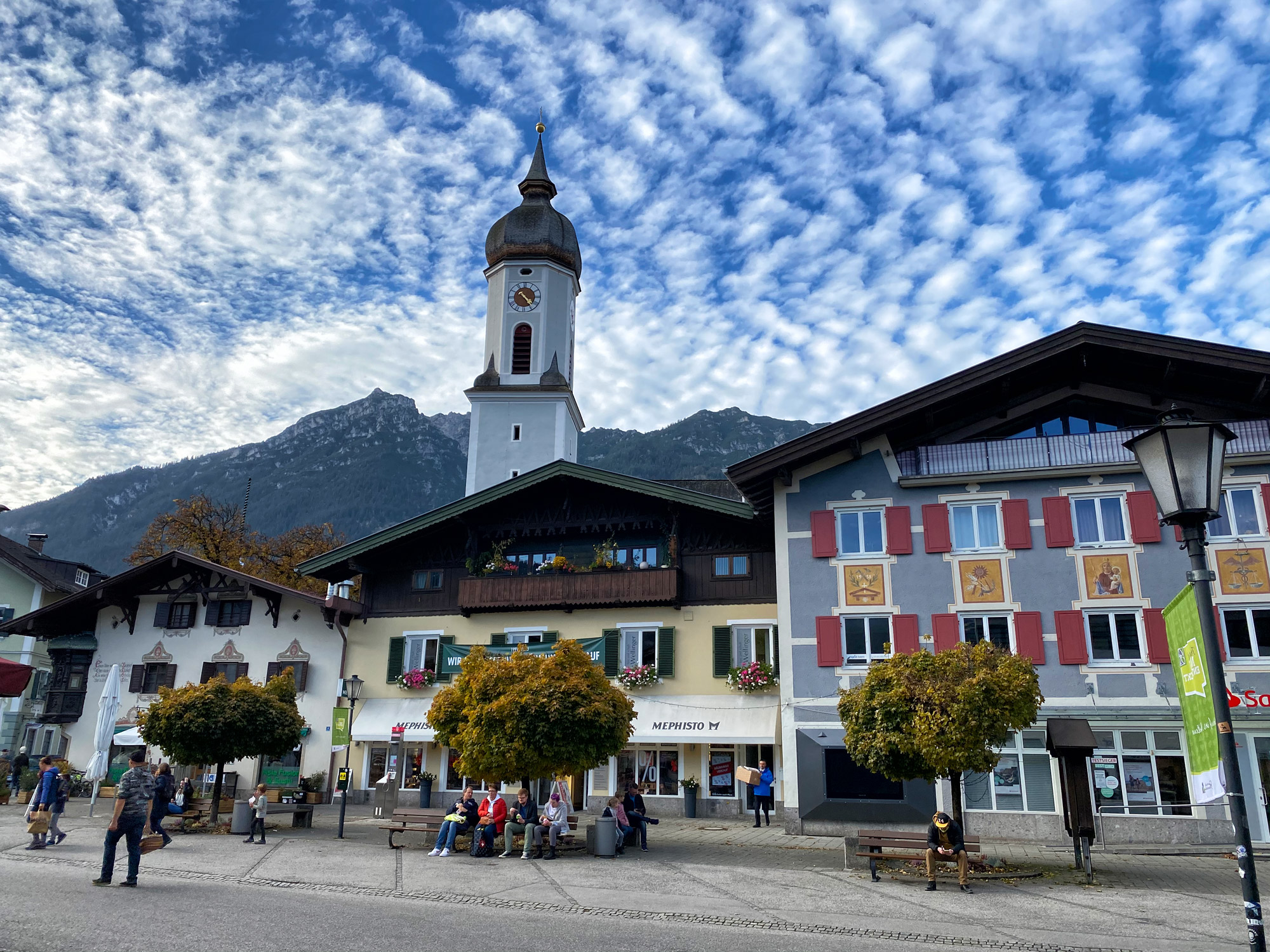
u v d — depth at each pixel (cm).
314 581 5334
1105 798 2378
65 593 4619
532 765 1989
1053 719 1819
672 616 3134
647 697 3072
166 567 3716
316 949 1029
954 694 1739
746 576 3102
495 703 2025
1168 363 2498
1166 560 2488
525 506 3384
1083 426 2666
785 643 2684
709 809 2956
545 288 5272
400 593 3500
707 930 1230
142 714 2383
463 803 1998
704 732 2912
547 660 2125
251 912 1223
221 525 5459
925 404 2586
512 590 3253
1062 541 2556
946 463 2695
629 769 3067
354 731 3297
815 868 1850
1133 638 2470
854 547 2709
